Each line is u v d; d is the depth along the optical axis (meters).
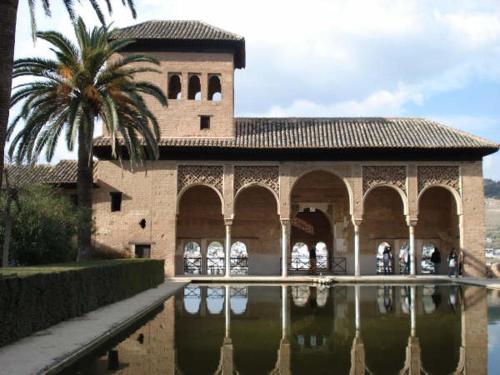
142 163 24.62
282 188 26.53
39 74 18.22
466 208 26.67
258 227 29.33
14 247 18.55
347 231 29.64
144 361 8.49
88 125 18.20
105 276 14.65
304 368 8.04
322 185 30.00
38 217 18.95
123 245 26.30
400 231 29.75
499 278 26.16
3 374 6.94
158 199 26.47
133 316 12.66
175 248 26.38
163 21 29.98
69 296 11.98
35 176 23.03
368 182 26.73
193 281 24.81
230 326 11.91
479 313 13.95
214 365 8.23
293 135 27.48
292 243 30.48
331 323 12.32
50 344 9.02
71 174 27.48
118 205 26.84
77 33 18.75
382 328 11.61
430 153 26.70
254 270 29.06
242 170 26.75
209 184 26.66
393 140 26.78
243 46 28.61
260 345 9.77
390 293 19.61
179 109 27.66
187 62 28.00
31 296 9.99
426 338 10.40
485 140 26.69
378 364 8.27
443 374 7.62
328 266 30.41
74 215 19.12
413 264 26.27
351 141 26.61
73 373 7.61
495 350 9.27
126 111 19.89
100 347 9.56
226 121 27.64
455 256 27.47
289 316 13.46
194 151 26.59
